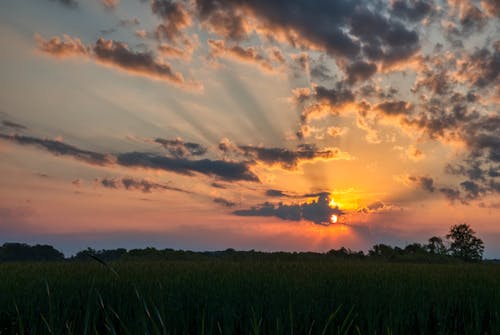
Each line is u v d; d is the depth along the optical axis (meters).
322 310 6.39
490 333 5.97
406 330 6.01
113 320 5.71
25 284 8.30
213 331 5.45
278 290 7.71
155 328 2.93
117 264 14.55
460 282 9.77
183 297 7.10
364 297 7.04
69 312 6.00
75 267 12.35
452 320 6.64
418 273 12.46
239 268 12.98
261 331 5.47
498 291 8.02
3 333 5.61
